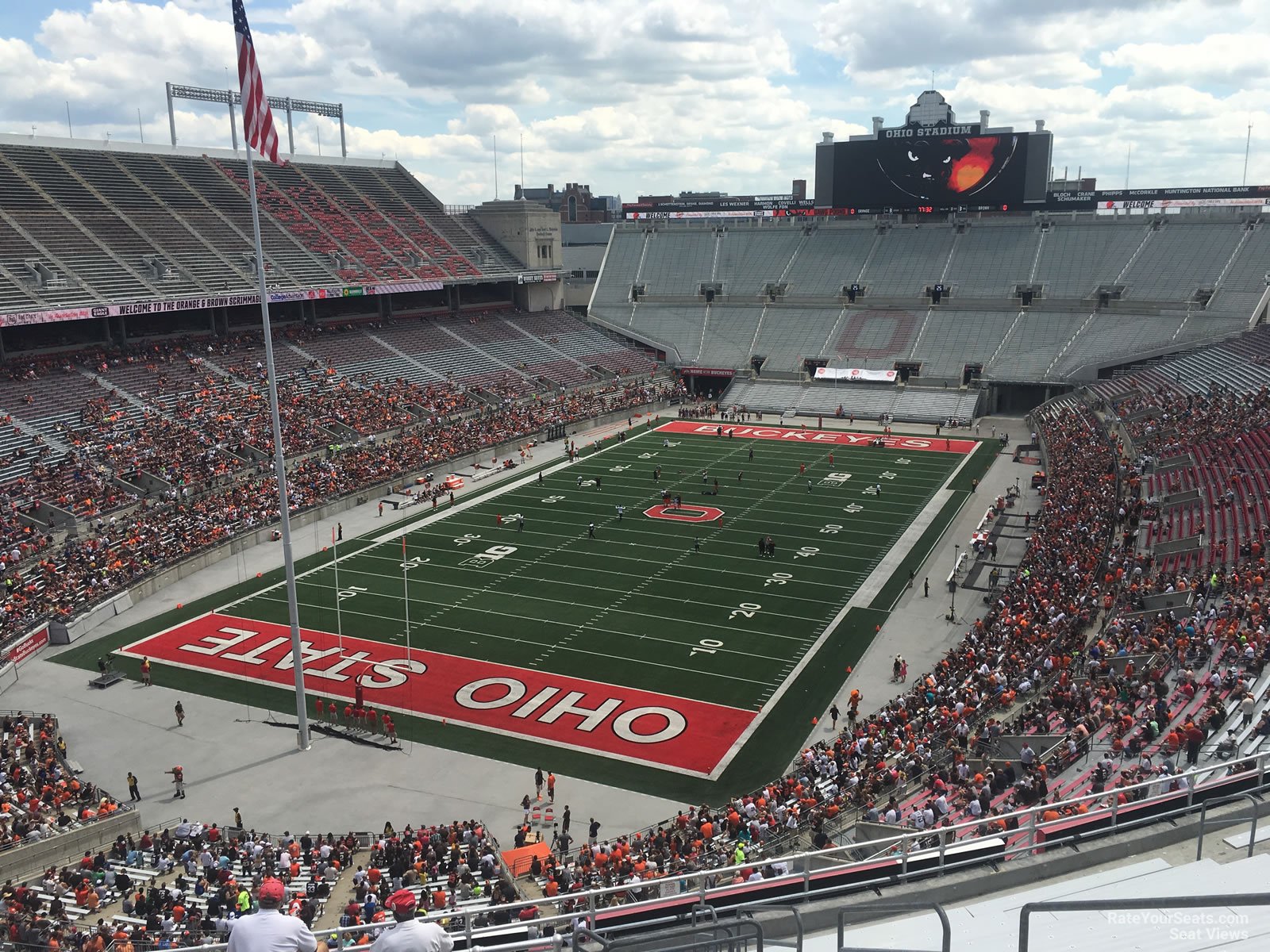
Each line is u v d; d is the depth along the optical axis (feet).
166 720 110.93
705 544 168.35
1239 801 39.86
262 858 81.30
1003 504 185.88
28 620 132.26
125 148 270.67
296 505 184.85
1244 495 144.97
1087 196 330.54
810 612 138.31
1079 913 28.86
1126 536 140.97
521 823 90.33
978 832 63.46
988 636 119.34
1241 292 279.69
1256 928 26.94
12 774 94.68
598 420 275.80
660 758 101.19
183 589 152.25
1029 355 290.15
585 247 400.88
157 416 205.26
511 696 115.03
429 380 271.28
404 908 23.95
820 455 237.04
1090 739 83.41
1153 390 234.38
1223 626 99.19
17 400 193.57
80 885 76.74
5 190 232.12
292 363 251.80
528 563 159.74
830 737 104.53
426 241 324.80
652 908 39.47
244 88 94.68
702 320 343.46
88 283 218.59
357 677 120.57
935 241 337.72
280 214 290.56
